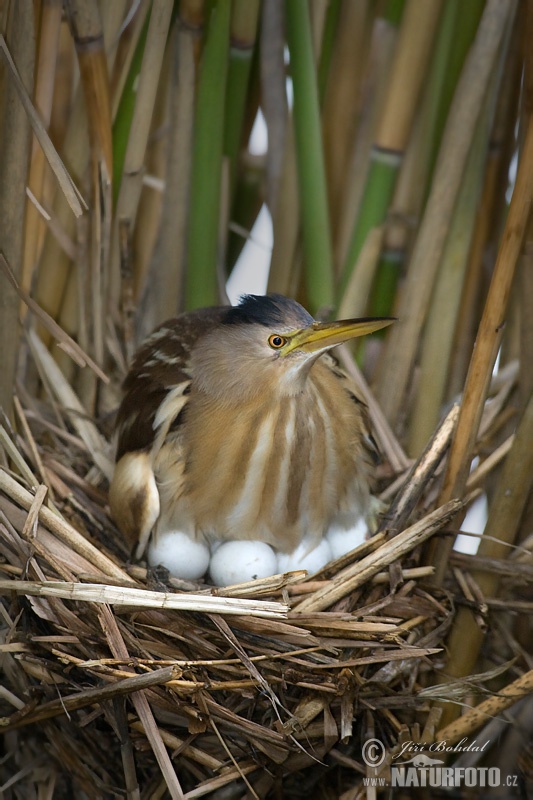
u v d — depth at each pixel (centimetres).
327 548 476
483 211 505
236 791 443
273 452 461
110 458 509
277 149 526
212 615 401
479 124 490
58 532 420
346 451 475
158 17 464
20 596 410
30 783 468
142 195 543
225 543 466
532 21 430
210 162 494
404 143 495
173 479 465
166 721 423
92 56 462
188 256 511
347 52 529
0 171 435
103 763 451
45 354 509
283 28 513
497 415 506
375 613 431
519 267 491
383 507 488
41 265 515
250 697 400
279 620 409
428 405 505
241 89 510
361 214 505
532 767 443
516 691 408
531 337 458
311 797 454
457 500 420
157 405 473
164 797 454
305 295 525
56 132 537
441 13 493
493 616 455
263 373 459
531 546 453
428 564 444
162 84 535
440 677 440
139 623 412
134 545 462
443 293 500
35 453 471
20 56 427
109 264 521
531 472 429
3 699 450
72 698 398
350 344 534
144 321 536
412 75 487
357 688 404
